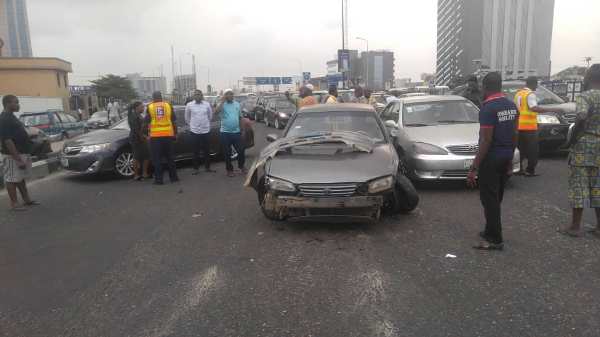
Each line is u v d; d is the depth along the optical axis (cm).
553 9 6694
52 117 2131
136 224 648
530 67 6831
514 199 695
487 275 428
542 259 461
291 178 552
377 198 537
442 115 884
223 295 408
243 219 649
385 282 421
